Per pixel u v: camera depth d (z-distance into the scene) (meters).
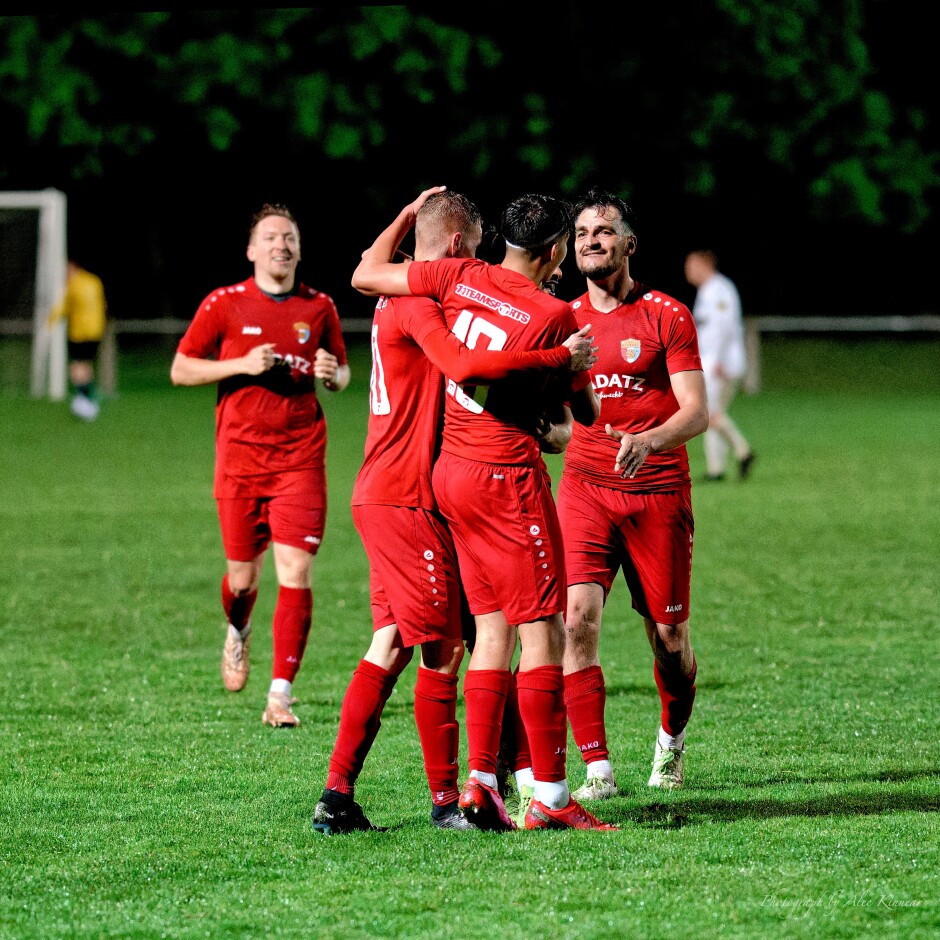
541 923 13.07
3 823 16.66
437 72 94.00
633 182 100.44
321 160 100.62
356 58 92.56
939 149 116.19
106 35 91.06
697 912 13.32
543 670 16.09
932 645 27.64
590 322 18.86
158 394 87.00
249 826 16.48
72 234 106.69
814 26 100.81
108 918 13.34
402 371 16.36
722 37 97.12
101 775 18.95
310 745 20.73
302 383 23.36
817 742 20.70
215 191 104.12
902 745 20.38
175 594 33.12
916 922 13.05
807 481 52.59
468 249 16.78
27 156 96.44
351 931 12.95
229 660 24.06
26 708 22.94
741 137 100.25
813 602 31.91
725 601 32.09
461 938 12.77
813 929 12.90
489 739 16.27
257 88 92.88
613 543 18.62
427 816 16.95
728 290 52.16
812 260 119.69
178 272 112.44
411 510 16.31
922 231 119.56
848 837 15.64
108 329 86.38
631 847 15.38
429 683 16.48
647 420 18.77
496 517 15.85
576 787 18.61
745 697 23.62
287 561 22.62
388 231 17.08
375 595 16.86
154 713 22.69
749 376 94.88
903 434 68.94
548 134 97.69
